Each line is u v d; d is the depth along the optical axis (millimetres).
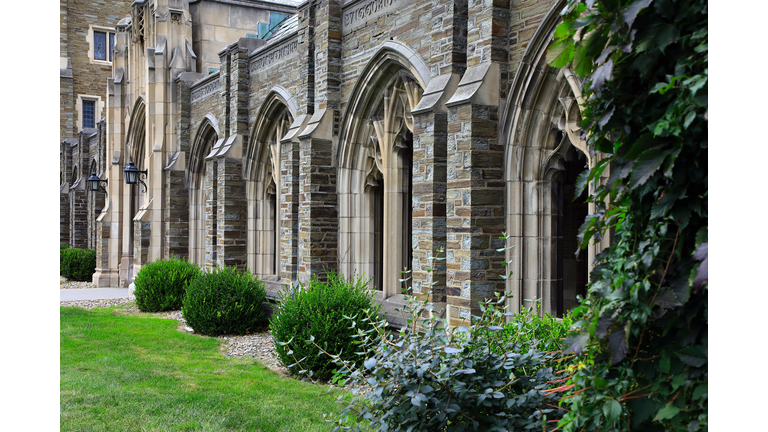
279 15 20688
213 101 17453
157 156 19391
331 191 11531
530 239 7398
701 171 2141
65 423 6160
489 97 7410
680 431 2168
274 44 13867
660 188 2320
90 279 26578
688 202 2180
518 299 7414
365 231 11281
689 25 2227
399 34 9602
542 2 6969
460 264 7496
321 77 11594
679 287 2189
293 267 12492
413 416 3725
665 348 2258
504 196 7555
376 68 10156
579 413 2639
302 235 11625
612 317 2408
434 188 8148
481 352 3996
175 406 6801
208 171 16672
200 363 9305
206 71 20172
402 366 3783
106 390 7422
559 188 7375
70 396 7125
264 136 15070
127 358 9469
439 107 8102
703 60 2117
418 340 4059
